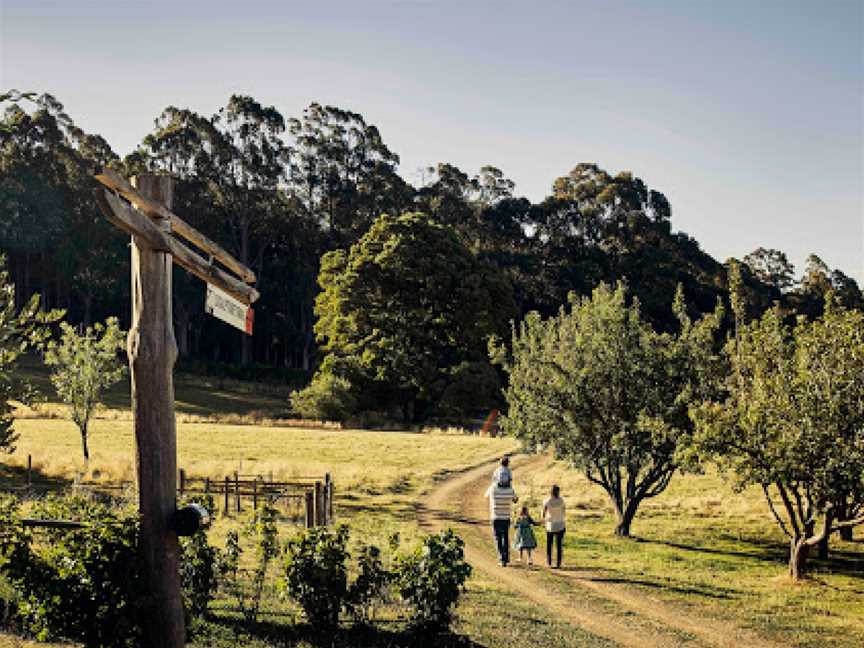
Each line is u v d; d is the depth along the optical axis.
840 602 19.34
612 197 112.88
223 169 99.75
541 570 21.09
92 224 89.94
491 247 109.12
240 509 28.16
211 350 96.88
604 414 28.00
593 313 29.30
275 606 13.46
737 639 15.48
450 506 32.69
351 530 25.23
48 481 32.66
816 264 117.06
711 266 112.88
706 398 26.38
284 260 99.81
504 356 30.80
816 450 20.67
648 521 30.97
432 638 12.67
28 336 11.30
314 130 106.38
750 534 28.95
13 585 8.46
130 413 58.75
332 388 63.28
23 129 94.69
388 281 68.56
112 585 7.96
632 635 15.15
